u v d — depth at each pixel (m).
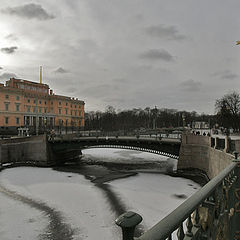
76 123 101.00
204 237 2.75
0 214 19.03
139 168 39.72
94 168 40.56
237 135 47.44
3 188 26.83
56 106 91.12
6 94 73.31
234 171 4.85
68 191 25.31
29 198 23.06
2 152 41.97
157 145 35.88
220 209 3.45
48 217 18.28
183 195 23.33
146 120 141.38
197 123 139.00
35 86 88.19
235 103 68.56
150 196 23.06
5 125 72.38
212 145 27.05
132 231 1.55
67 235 15.36
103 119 129.12
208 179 27.53
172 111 173.00
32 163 44.38
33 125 80.50
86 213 18.95
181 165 32.25
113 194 23.86
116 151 68.19
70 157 53.12
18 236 15.34
